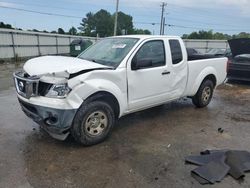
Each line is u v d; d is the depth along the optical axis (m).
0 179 3.21
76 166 3.56
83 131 4.01
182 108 6.56
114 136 4.61
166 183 3.23
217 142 4.49
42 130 4.75
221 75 6.85
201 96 6.43
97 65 4.22
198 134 4.84
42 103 3.75
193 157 3.82
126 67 4.45
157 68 5.00
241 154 3.81
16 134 4.55
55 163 3.62
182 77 5.64
